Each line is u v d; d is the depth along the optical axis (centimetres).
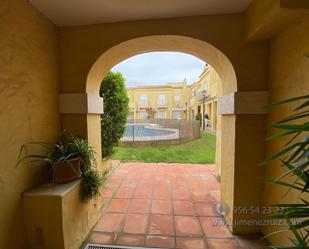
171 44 211
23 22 154
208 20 184
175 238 189
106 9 172
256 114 184
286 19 139
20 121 151
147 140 693
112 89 369
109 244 181
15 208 146
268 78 181
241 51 183
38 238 156
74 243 169
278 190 162
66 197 157
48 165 184
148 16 185
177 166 423
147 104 2489
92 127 219
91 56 199
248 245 179
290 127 83
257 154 187
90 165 197
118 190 298
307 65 130
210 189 301
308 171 87
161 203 257
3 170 136
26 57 157
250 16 168
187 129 808
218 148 341
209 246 178
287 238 141
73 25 200
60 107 203
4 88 136
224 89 223
